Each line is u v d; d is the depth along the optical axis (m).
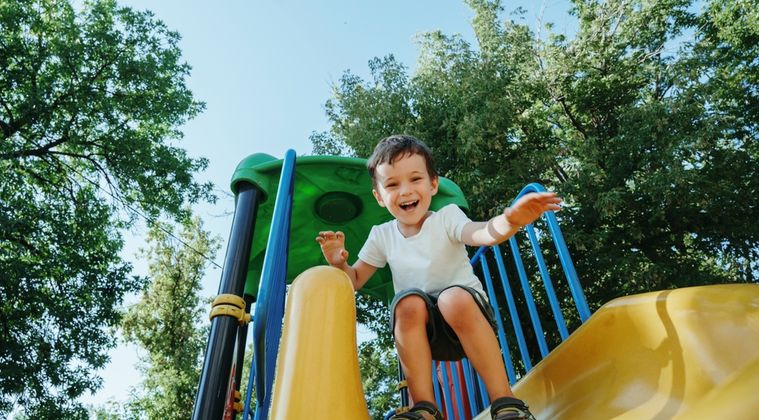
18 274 9.87
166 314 20.69
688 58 11.22
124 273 11.56
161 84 13.30
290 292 1.01
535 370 1.46
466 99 9.53
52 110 11.91
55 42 11.85
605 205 8.98
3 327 10.17
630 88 12.40
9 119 11.77
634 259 9.05
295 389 0.83
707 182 9.31
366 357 12.67
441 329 1.34
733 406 0.65
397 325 1.32
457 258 1.58
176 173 13.01
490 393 1.22
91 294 11.11
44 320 10.45
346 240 3.32
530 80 12.91
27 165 12.07
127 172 12.46
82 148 12.36
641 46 13.41
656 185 9.25
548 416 1.25
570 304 9.12
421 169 1.60
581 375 1.27
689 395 0.91
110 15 13.23
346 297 0.99
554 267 9.27
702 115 9.89
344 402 0.82
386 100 10.01
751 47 12.42
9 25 11.53
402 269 1.61
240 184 2.24
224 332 1.58
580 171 9.92
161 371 20.02
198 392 1.46
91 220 11.63
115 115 12.98
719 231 10.26
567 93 12.98
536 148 11.36
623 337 1.18
